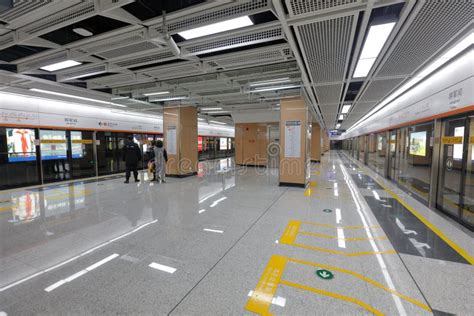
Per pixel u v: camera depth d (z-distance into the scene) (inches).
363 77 189.9
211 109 418.0
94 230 133.6
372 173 381.4
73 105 316.5
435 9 91.3
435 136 169.9
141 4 103.5
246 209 174.9
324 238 120.8
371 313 67.4
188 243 115.7
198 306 71.0
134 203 192.9
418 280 83.1
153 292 77.9
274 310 69.0
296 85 217.3
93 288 80.3
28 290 79.4
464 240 117.9
